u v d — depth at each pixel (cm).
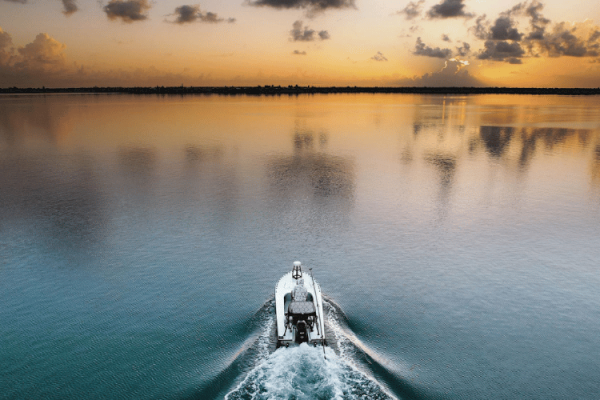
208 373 2455
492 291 3497
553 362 2638
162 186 6638
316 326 2597
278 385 2264
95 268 3878
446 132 13312
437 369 2523
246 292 3434
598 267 3919
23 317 3112
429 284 3603
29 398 2325
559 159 8788
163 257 4109
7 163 8188
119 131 12962
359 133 13062
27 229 4822
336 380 2295
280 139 11688
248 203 5819
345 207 5678
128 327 2962
